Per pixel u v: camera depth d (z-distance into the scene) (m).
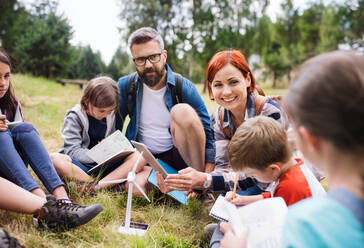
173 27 22.84
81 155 2.38
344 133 0.64
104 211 1.99
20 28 21.28
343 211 0.66
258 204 1.28
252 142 1.48
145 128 2.78
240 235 1.11
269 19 23.80
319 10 26.67
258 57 28.91
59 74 23.92
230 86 2.02
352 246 0.63
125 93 2.72
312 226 0.67
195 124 2.34
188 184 2.03
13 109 2.26
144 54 2.45
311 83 0.67
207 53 21.25
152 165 2.02
